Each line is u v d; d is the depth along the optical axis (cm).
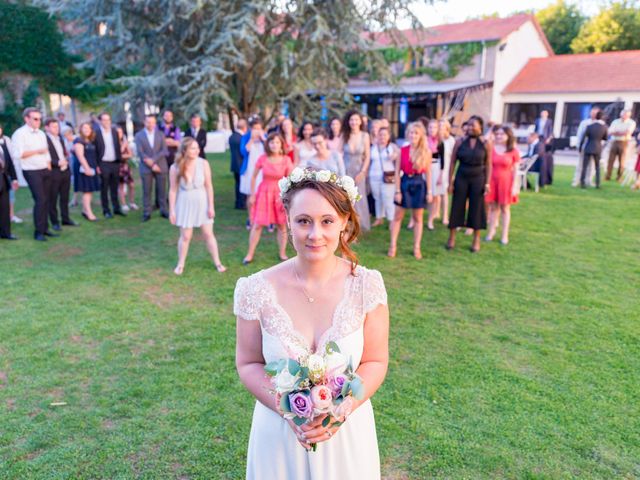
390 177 746
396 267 627
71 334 430
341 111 1634
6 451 279
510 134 696
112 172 902
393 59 2816
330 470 169
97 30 1580
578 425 304
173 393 338
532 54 2875
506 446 286
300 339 162
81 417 311
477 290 546
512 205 1013
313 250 157
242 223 887
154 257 671
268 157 621
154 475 263
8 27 1845
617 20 3650
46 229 759
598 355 395
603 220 878
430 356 394
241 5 1416
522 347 409
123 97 1518
